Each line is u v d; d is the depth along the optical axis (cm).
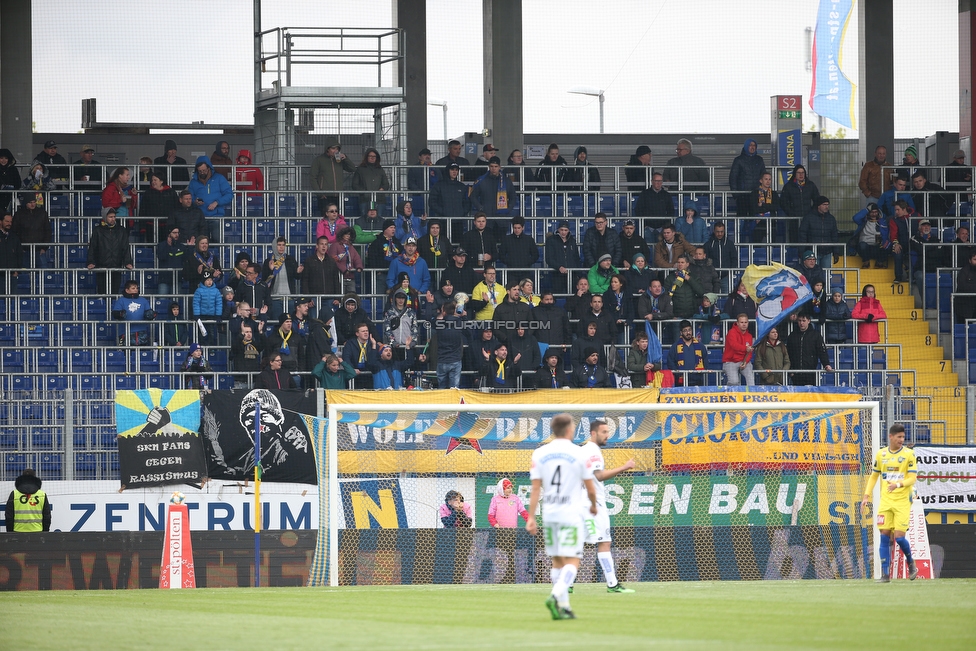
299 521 6675
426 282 8444
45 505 6309
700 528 6581
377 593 5122
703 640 3272
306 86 10044
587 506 4891
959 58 11431
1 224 8788
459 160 9756
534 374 7706
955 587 5225
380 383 7550
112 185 9275
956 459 6569
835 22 11369
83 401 6781
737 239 9800
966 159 11462
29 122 10750
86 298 8744
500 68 10769
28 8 10744
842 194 11144
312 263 8381
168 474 6600
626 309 8400
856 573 6475
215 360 8219
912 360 8856
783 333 8475
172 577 6069
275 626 3747
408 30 10775
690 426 6688
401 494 6619
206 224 8894
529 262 8812
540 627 3619
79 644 3347
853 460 6625
